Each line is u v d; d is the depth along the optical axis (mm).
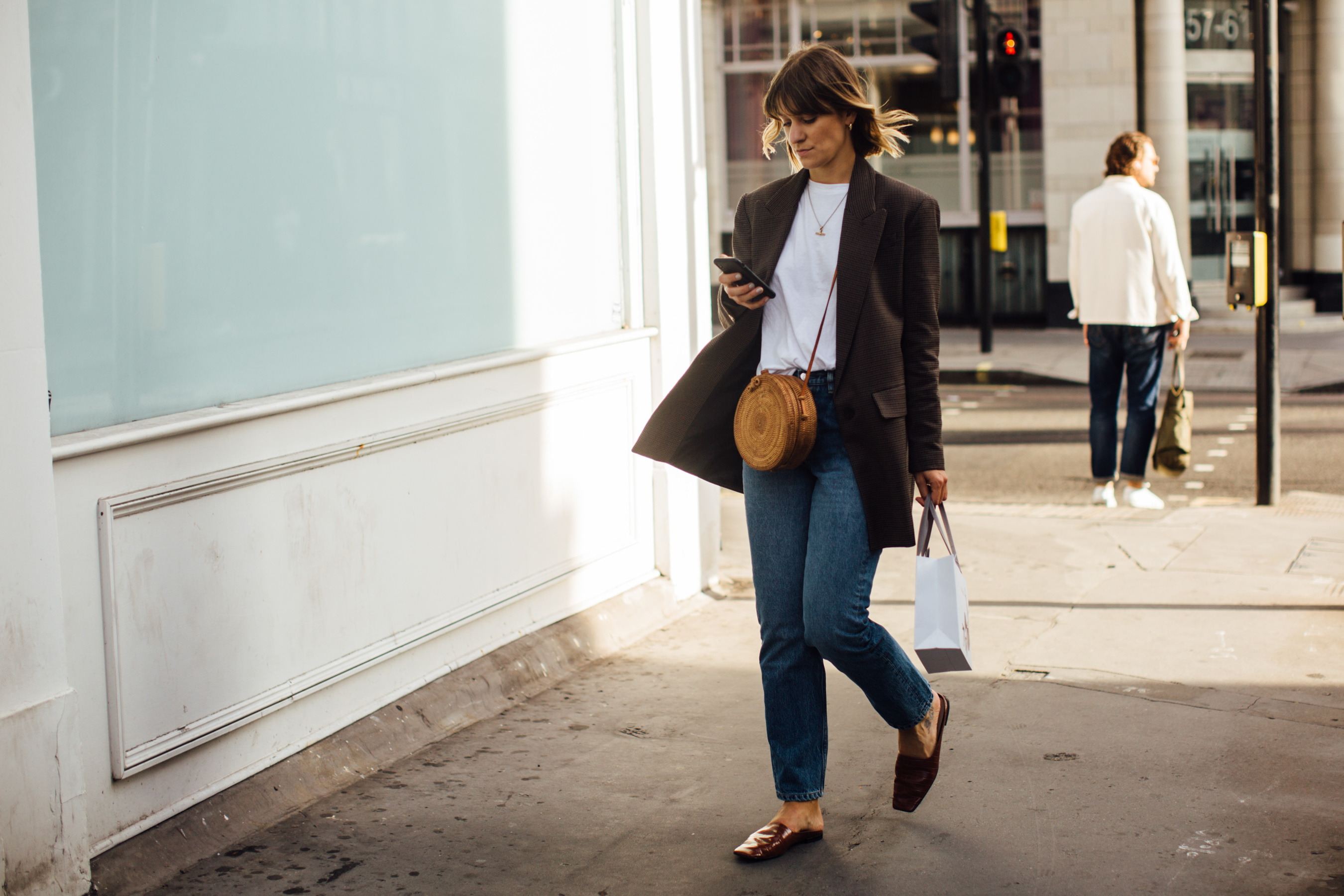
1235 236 6621
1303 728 3666
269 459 3193
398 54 3725
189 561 2994
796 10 18016
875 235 2885
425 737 3701
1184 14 16172
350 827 3162
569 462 4480
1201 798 3223
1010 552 5824
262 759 3268
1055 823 3111
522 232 4289
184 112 3039
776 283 3006
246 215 3227
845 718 3859
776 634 2998
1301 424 9797
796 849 3025
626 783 3432
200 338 3104
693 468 3197
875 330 2875
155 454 2889
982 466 8602
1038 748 3576
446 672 3922
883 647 2949
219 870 2939
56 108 2727
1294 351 13719
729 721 3863
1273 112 6496
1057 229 16594
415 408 3713
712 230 18484
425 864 2975
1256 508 6805
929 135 17422
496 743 3709
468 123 4027
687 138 5082
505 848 3057
